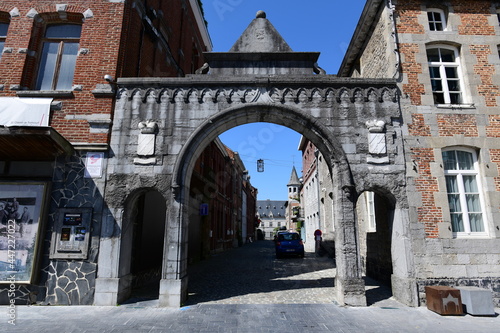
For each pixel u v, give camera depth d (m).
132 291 8.04
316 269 11.94
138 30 8.87
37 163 7.28
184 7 13.70
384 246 8.68
